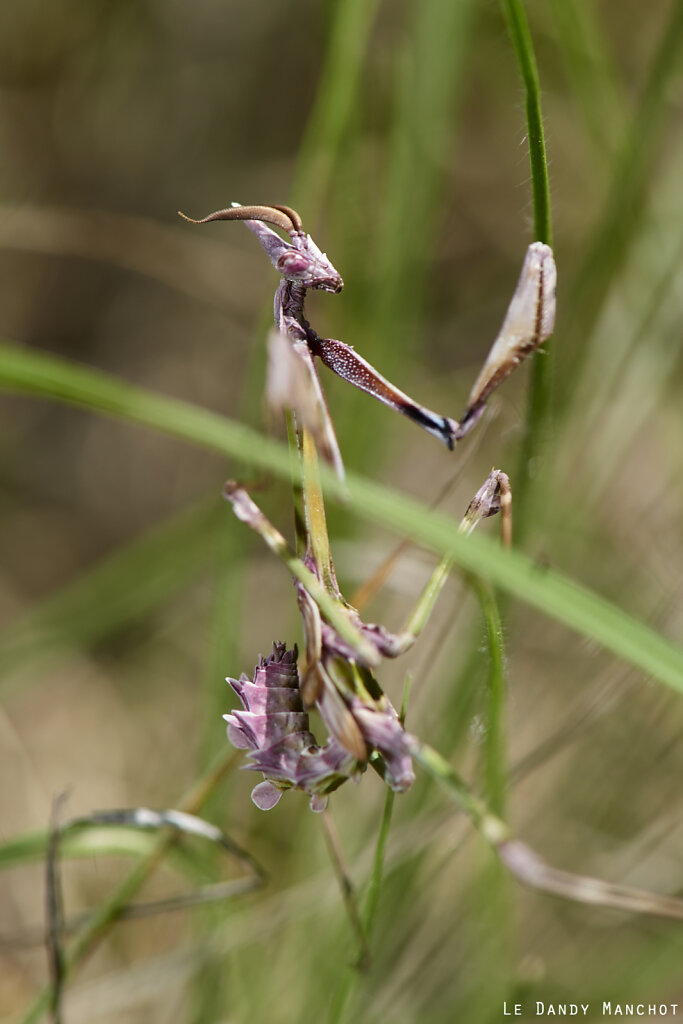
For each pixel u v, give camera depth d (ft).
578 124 1.98
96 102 2.82
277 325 1.11
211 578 2.26
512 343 1.10
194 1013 1.28
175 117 2.84
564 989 1.30
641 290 1.47
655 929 1.30
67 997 1.28
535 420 1.18
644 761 1.36
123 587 1.63
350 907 1.15
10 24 2.71
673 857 1.34
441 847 1.31
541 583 1.08
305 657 1.10
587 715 1.23
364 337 1.46
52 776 2.14
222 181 2.81
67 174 2.82
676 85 1.63
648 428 1.84
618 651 1.08
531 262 1.10
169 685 2.22
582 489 1.47
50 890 1.19
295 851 1.36
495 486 1.10
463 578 1.11
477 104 2.30
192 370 2.84
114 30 2.77
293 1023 1.29
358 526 1.49
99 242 2.03
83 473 2.82
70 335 2.93
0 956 1.71
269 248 1.11
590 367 1.48
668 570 1.52
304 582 1.09
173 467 2.80
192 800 1.20
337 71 1.30
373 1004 1.27
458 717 1.25
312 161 1.32
